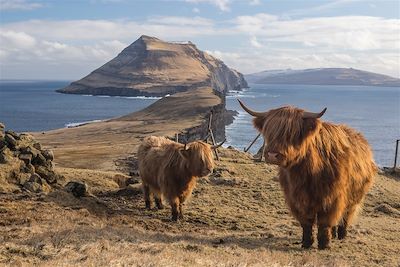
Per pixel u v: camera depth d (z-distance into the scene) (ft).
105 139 246.47
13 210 39.45
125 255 27.61
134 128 297.74
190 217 46.39
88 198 48.16
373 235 42.09
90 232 33.60
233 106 622.13
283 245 36.63
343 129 37.32
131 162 134.10
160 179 45.19
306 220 34.88
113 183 66.69
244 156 96.89
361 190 37.22
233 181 64.18
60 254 27.04
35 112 572.92
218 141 280.10
